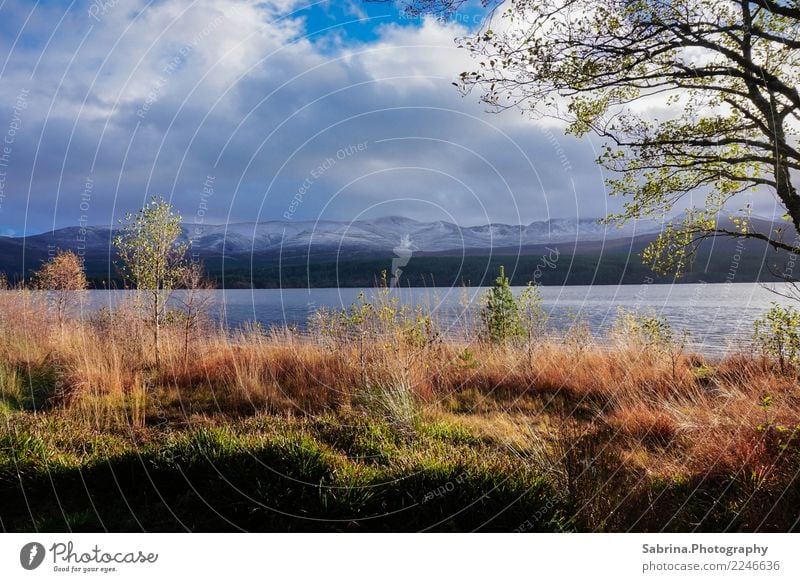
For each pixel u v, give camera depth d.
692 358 8.46
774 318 5.55
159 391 6.87
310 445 4.29
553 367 7.63
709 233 5.71
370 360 7.55
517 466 3.86
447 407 6.43
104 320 9.67
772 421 3.94
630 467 3.97
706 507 3.48
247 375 7.13
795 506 3.18
